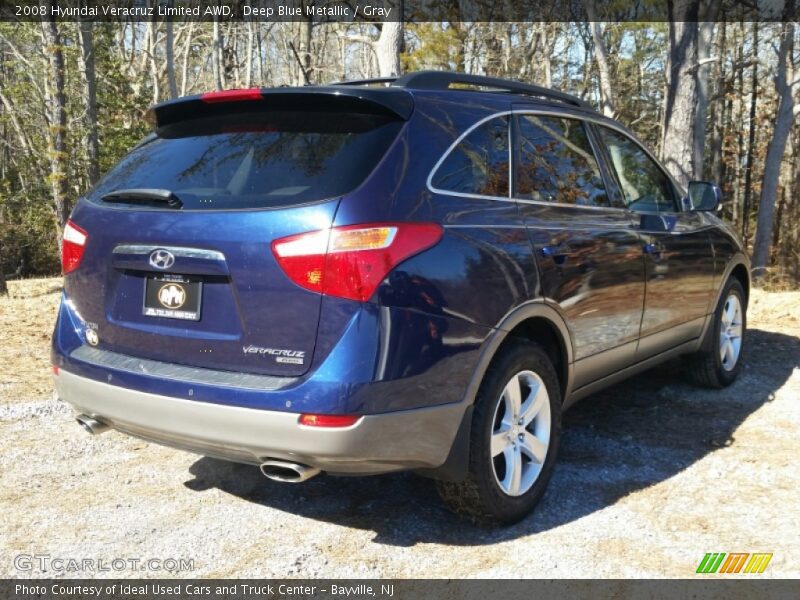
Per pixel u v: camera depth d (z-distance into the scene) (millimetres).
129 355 2898
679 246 4320
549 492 3496
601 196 3805
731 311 5168
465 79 3348
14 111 31312
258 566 2836
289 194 2633
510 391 3055
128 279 2908
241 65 38250
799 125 30250
